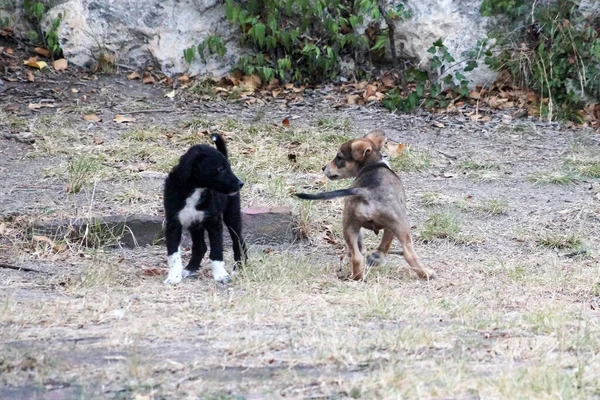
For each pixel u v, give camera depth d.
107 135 14.75
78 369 6.61
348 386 6.30
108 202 12.16
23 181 12.80
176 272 9.72
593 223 12.45
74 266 10.38
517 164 14.51
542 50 16.84
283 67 17.12
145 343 7.34
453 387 6.26
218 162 9.34
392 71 17.58
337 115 16.19
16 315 8.05
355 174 10.20
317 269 10.30
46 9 17.62
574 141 15.47
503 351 7.24
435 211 12.60
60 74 16.98
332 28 17.02
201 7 17.56
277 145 14.59
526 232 12.09
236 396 6.10
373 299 8.84
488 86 17.19
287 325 7.94
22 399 6.06
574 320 8.48
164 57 17.36
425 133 15.70
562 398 6.11
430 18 17.20
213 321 8.05
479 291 9.63
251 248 11.42
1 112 15.37
